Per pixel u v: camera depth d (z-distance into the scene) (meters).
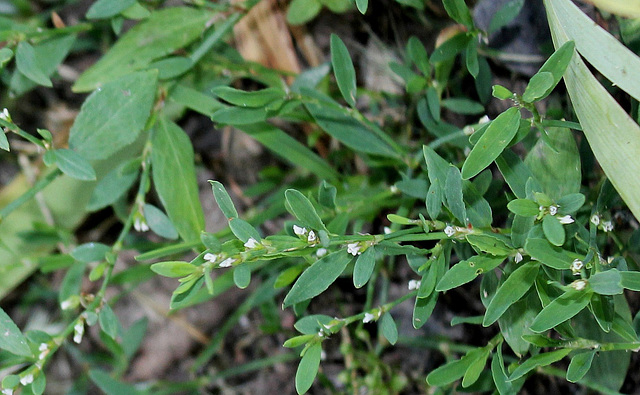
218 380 0.72
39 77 0.52
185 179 0.53
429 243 0.55
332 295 0.65
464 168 0.45
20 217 0.60
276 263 0.59
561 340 0.46
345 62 0.51
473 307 0.61
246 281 0.45
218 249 0.44
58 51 0.56
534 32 0.55
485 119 0.51
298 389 0.46
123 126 0.51
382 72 0.62
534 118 0.46
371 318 0.48
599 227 0.48
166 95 0.54
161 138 0.53
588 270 0.47
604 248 0.53
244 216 0.64
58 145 0.66
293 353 0.65
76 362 0.73
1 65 0.51
